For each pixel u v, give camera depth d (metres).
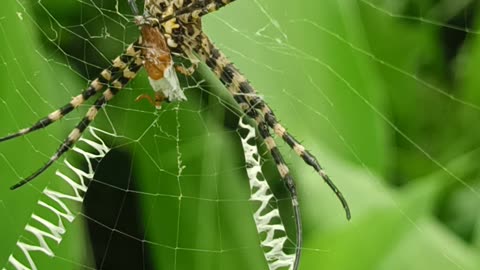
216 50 0.23
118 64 0.22
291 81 0.23
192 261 0.23
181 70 0.22
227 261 0.23
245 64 0.23
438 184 0.23
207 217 0.23
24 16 0.23
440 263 0.22
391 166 0.23
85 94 0.23
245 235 0.23
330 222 0.22
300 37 0.23
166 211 0.23
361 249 0.22
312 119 0.23
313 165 0.22
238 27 0.23
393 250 0.22
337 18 0.23
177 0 0.22
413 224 0.22
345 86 0.23
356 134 0.23
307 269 0.22
